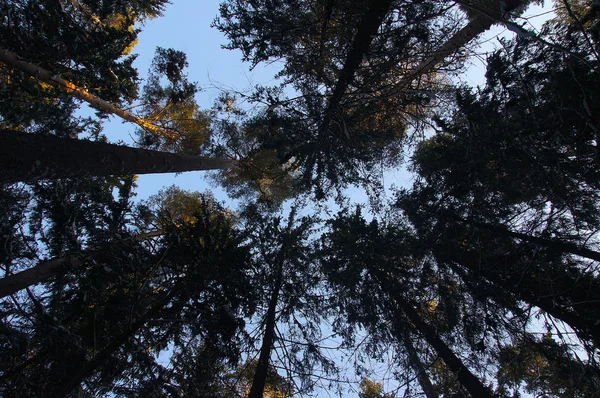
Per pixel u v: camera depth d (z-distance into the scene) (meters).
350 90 9.21
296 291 9.70
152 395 6.55
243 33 7.78
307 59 8.59
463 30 8.41
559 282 7.30
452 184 8.26
